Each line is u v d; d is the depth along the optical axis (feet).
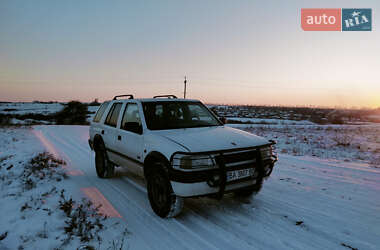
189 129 13.35
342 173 19.62
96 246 8.89
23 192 13.76
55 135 48.11
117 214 11.77
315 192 15.10
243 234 10.04
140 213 11.94
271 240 9.59
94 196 14.10
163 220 11.21
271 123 110.93
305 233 10.18
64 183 16.24
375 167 21.71
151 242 9.32
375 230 10.45
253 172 11.21
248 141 11.79
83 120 144.56
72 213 11.28
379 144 38.01
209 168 10.13
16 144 31.91
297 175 19.06
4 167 17.84
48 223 10.34
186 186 9.92
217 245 9.20
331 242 9.51
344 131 63.00
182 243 9.29
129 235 9.79
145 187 15.89
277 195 14.58
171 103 15.08
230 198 14.07
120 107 16.60
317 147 34.94
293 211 12.31
